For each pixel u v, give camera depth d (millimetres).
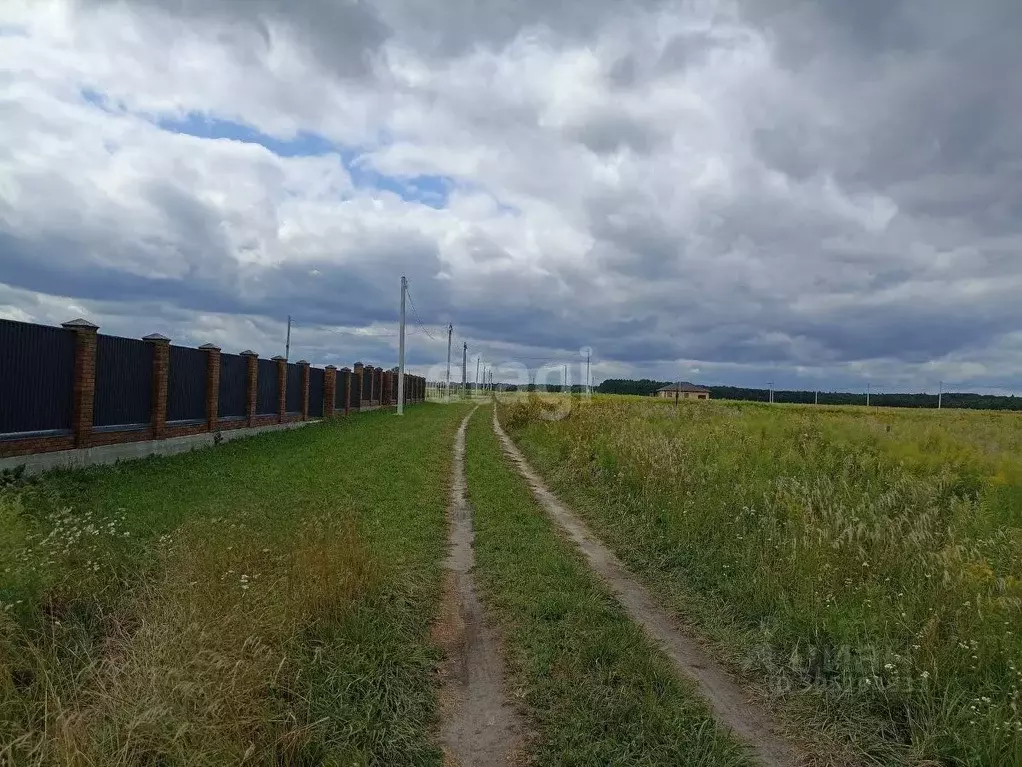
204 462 13039
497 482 12891
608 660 4938
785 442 13367
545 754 3779
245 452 15133
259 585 4824
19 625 4172
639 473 11086
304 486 10812
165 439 14266
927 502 8305
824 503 8102
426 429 25156
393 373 45438
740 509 8492
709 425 17469
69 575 5098
